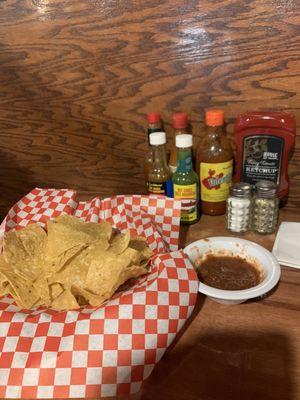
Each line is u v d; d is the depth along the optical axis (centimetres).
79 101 59
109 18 51
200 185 55
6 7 54
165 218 51
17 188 70
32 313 39
